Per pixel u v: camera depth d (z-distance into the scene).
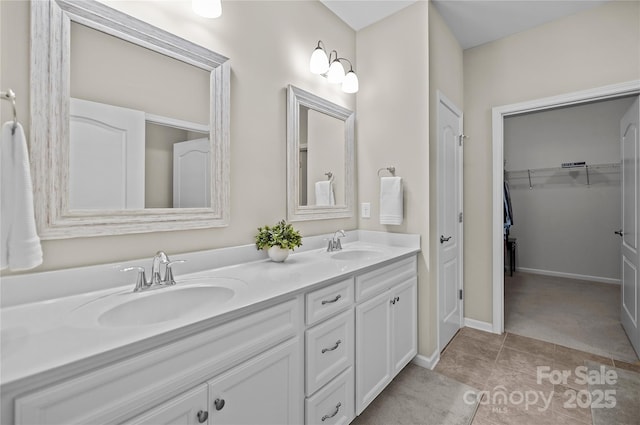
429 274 2.04
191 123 1.35
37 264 0.81
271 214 1.72
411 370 2.01
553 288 3.83
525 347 2.31
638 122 2.10
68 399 0.62
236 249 1.51
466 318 2.73
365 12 2.18
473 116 2.69
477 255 2.67
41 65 0.96
